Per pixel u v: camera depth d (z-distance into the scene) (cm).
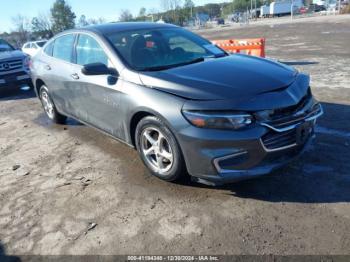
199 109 336
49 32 6781
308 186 375
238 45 1223
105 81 440
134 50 445
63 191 412
